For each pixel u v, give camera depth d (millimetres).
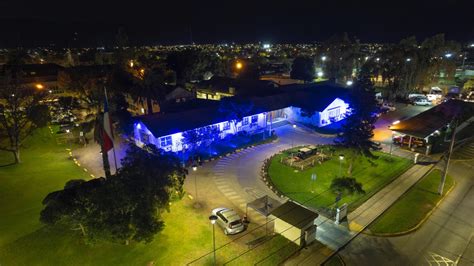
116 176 19438
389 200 27844
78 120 50250
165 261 20484
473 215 25609
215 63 103875
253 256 20922
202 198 28641
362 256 20984
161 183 20531
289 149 41344
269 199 25938
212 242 22344
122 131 48875
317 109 51062
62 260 20625
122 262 20375
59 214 19031
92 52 122875
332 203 27469
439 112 48188
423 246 21938
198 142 40438
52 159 38812
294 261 20500
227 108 46031
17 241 22656
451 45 90938
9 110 40125
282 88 68375
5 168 36094
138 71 79062
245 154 39812
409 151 39875
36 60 124875
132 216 18875
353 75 95062
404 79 66938
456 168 34812
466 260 20609
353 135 31594
